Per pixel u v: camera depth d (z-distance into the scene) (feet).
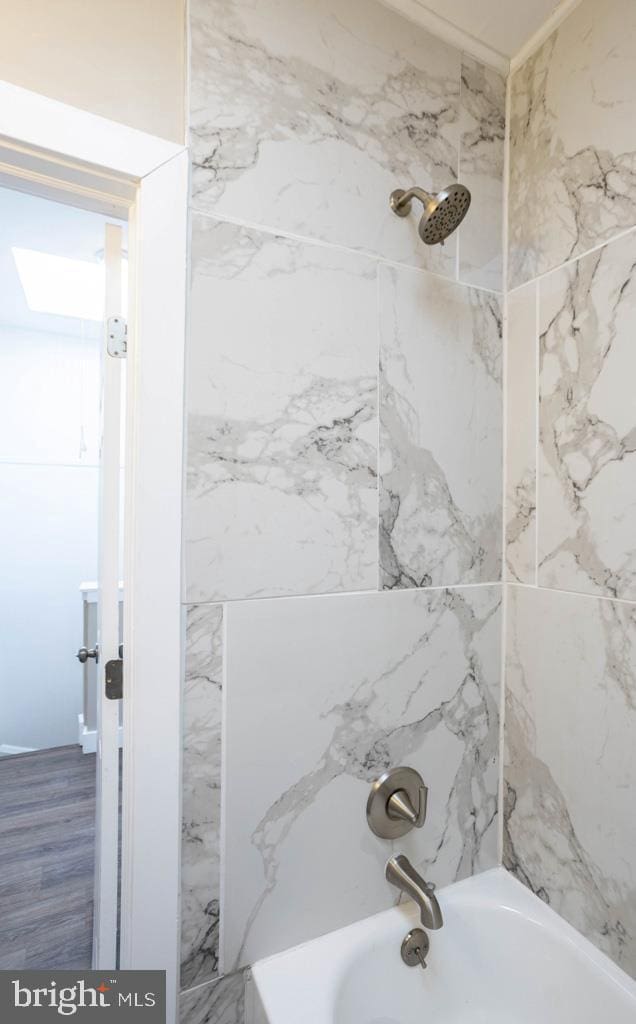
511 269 3.41
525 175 3.31
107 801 2.78
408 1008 2.91
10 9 2.18
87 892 5.37
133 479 2.48
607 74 2.76
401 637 3.05
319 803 2.79
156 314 2.40
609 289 2.73
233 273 2.56
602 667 2.75
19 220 5.73
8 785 7.59
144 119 2.39
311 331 2.77
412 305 3.09
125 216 2.60
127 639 2.51
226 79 2.55
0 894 5.33
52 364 9.27
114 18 2.35
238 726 2.58
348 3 2.89
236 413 2.57
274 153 2.67
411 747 3.09
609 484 2.73
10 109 2.13
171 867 2.42
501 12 3.04
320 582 2.79
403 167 3.05
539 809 3.14
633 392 2.61
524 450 3.29
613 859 2.66
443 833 3.21
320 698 2.80
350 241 2.89
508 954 3.01
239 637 2.58
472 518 3.31
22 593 8.90
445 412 3.21
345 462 2.86
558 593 3.03
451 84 3.24
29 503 9.03
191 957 2.47
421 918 2.80
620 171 2.68
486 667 3.37
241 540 2.59
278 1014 2.39
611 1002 2.55
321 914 2.80
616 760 2.67
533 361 3.23
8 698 8.73
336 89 2.84
